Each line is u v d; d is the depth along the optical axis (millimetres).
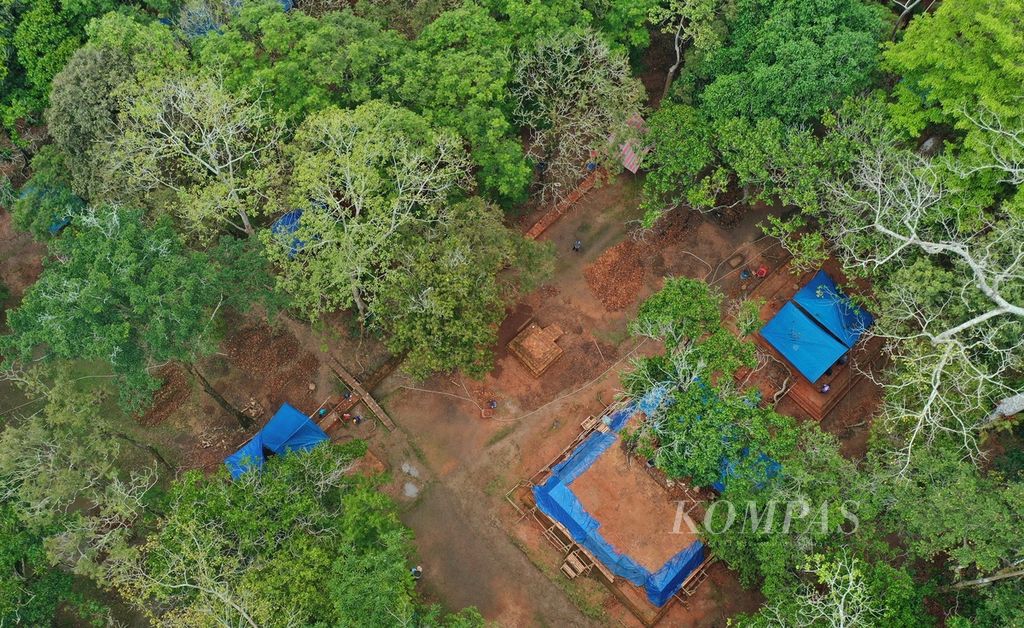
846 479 32875
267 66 40938
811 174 38469
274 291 39438
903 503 31625
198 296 36156
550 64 42531
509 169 41656
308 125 39031
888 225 37156
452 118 41562
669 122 43000
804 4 39562
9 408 45875
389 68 41844
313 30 41250
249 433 44594
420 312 38344
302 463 35750
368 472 42875
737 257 47906
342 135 38375
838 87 38656
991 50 34562
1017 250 33125
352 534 33219
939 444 33906
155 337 34094
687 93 44938
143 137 37719
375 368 45750
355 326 46156
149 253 35656
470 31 41906
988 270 32688
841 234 38281
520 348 45125
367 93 41125
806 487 32844
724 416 33531
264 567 32875
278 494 33906
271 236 40031
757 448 33719
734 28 42906
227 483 37219
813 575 34062
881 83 41812
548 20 42094
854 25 40406
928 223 36344
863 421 43062
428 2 45250
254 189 40750
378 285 39125
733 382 36969
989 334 32719
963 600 33344
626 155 47281
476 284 39094
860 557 33031
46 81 43656
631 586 39656
